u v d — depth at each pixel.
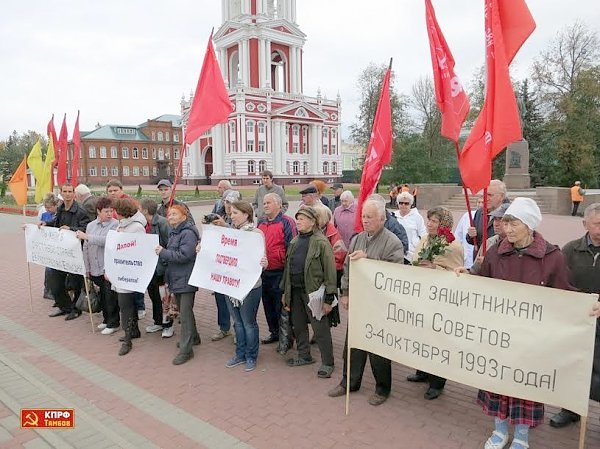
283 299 4.98
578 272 3.63
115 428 3.75
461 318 3.40
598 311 2.87
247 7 58.31
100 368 4.99
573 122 34.22
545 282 3.18
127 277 5.47
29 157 8.26
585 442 3.55
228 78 62.22
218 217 5.95
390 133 4.74
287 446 3.49
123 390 4.45
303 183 62.84
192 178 63.16
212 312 7.19
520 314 3.15
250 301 4.89
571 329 2.98
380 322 3.82
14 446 3.47
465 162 4.29
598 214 3.45
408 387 4.53
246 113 56.22
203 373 4.85
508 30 3.97
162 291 8.50
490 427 3.76
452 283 3.43
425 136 43.34
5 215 26.09
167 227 6.12
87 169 76.62
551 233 15.47
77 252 6.16
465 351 3.39
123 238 5.51
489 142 4.02
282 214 5.54
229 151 57.69
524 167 26.22
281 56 63.25
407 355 3.69
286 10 62.47
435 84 4.40
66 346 5.68
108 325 6.23
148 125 82.50
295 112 60.50
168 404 4.16
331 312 4.81
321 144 64.75
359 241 4.28
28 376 4.70
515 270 3.27
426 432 3.68
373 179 4.76
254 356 4.98
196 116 6.04
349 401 4.21
